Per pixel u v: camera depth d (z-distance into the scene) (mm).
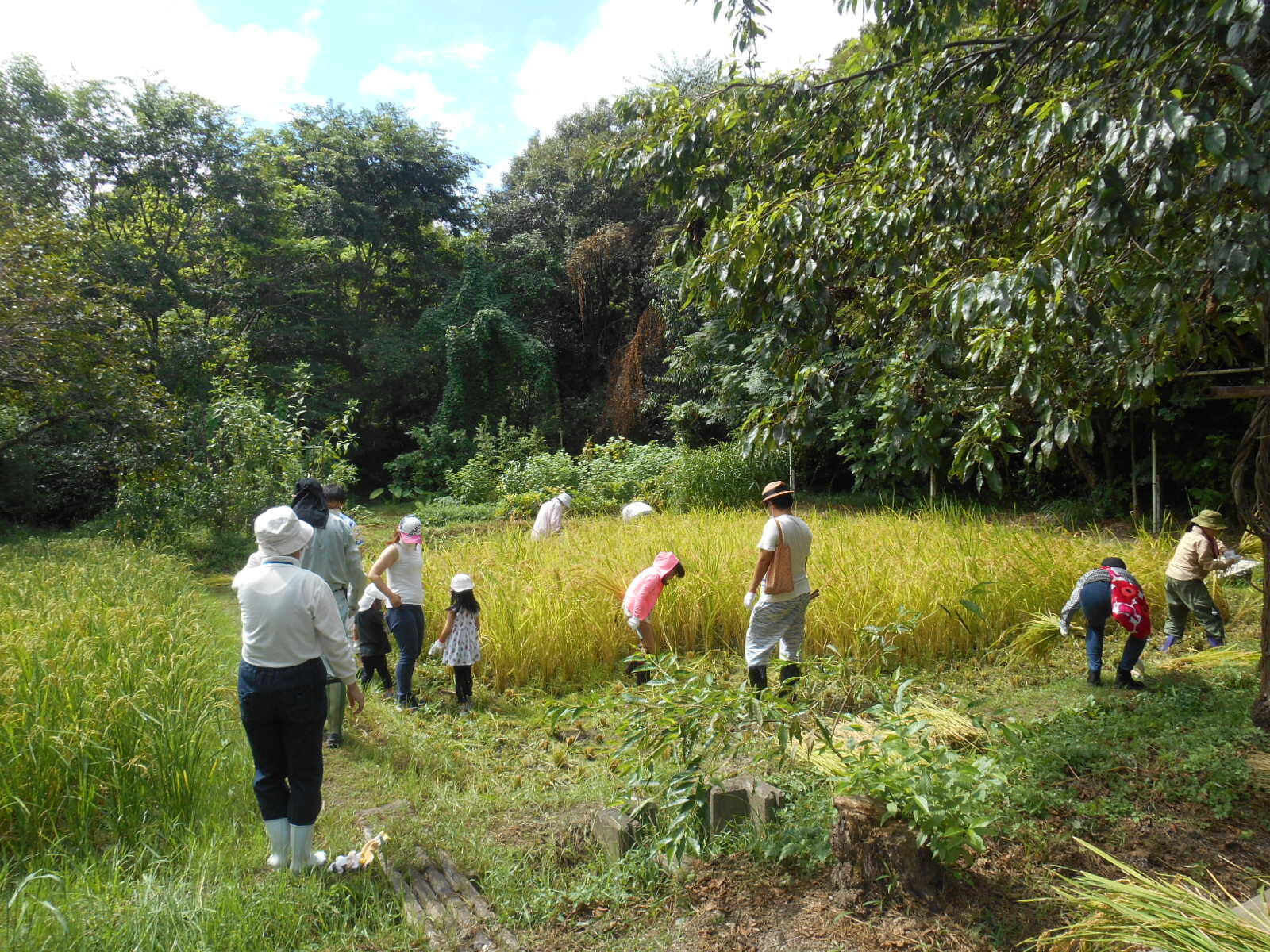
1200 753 4723
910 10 5004
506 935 3475
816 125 5836
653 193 5949
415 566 6590
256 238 28688
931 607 7316
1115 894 3131
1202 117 3393
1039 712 5949
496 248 33938
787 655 6230
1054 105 3818
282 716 3875
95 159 25859
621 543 10086
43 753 4203
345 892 3738
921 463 4508
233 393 18562
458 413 30047
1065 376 4641
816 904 3465
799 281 4609
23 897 3463
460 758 5504
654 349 26625
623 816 4051
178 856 3996
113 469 18672
